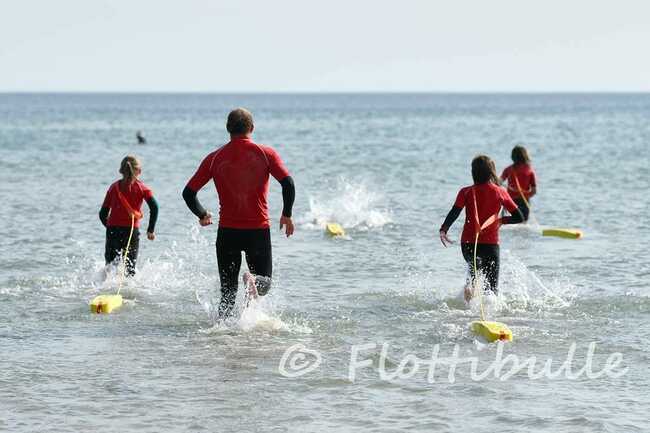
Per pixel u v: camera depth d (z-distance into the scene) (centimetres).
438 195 6862
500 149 13700
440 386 2162
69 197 6538
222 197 2692
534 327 2741
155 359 2375
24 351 2444
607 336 2631
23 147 13662
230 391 2111
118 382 2170
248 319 2712
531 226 5162
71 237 4572
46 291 3259
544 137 17625
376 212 5331
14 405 1997
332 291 3288
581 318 2855
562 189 7275
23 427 1864
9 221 5153
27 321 2797
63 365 2309
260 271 2720
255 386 2152
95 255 4044
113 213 3438
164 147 14112
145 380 2189
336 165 10262
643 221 5322
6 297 3145
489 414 1962
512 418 1936
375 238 4647
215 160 2684
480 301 3005
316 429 1867
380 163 10569
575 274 3631
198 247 4378
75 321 2808
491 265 3045
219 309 2769
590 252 4203
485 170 3023
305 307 3005
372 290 3306
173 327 2739
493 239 3038
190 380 2192
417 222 5262
